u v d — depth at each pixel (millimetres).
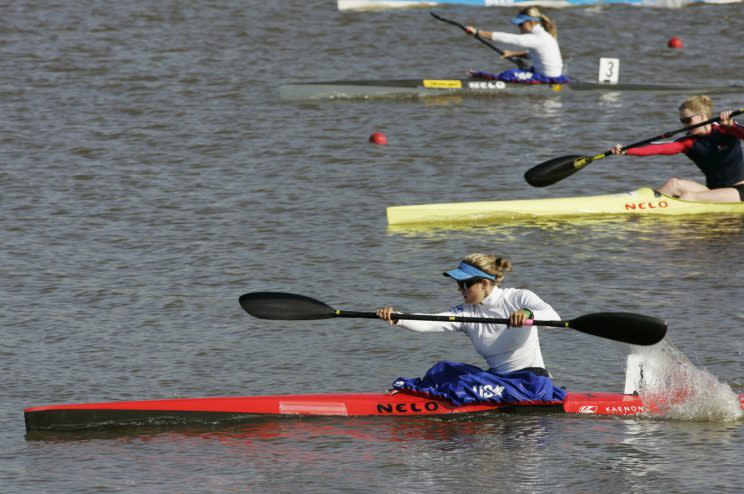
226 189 61125
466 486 28781
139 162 66500
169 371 37625
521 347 33906
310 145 70562
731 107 83188
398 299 44688
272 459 30688
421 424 33125
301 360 38719
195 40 100312
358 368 38000
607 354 39125
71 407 32906
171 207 57719
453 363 34469
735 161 57500
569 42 103875
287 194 60188
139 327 41781
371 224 55344
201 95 83250
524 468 29906
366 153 68750
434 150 69562
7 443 31938
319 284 46500
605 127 75500
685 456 30531
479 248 51656
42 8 109875
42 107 79000
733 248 51219
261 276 47500
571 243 52375
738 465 29844
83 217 56000
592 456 30594
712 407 33625
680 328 40938
